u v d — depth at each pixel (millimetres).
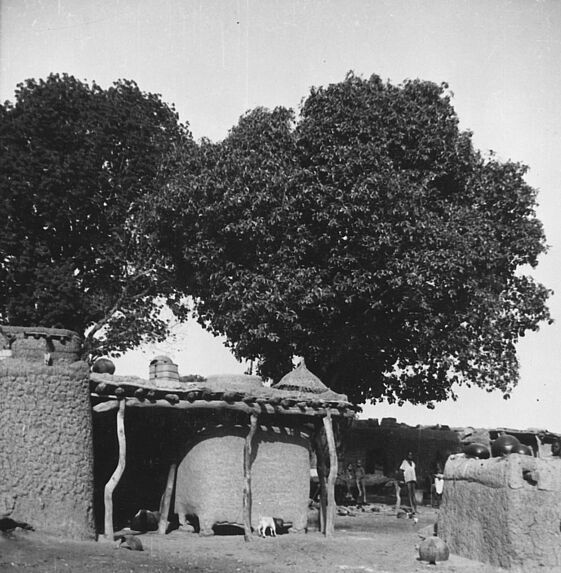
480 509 15539
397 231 25750
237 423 18984
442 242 26062
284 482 19422
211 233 26406
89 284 34031
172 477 19328
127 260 33562
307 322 27078
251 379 19969
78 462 16156
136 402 17484
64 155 31906
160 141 33750
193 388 18016
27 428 15625
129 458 20516
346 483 29016
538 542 14250
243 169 25531
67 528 15617
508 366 30250
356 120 26562
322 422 20531
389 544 18203
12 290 31031
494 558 14844
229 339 27844
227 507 18422
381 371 30625
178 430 19484
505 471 14789
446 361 27828
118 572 12898
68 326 31516
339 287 25812
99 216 32531
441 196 29062
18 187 30094
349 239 26188
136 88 34781
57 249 32719
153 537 17891
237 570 14305
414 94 28234
